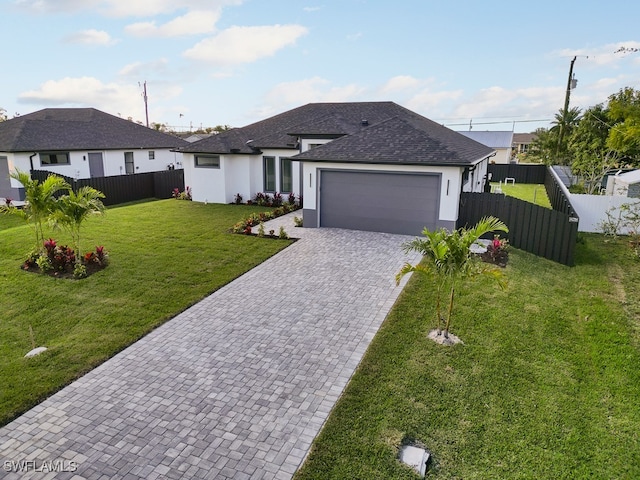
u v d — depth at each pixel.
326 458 5.02
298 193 20.86
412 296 9.77
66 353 7.41
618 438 5.50
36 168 24.42
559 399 6.27
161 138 34.16
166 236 15.00
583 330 8.55
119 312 9.05
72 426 5.61
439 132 20.34
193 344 7.77
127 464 4.93
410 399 6.12
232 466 4.91
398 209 15.21
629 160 28.88
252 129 24.22
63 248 12.00
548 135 44.22
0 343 7.85
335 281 10.84
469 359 7.21
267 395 6.25
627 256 13.77
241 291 10.26
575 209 17.25
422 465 4.93
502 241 13.27
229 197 21.78
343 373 6.81
